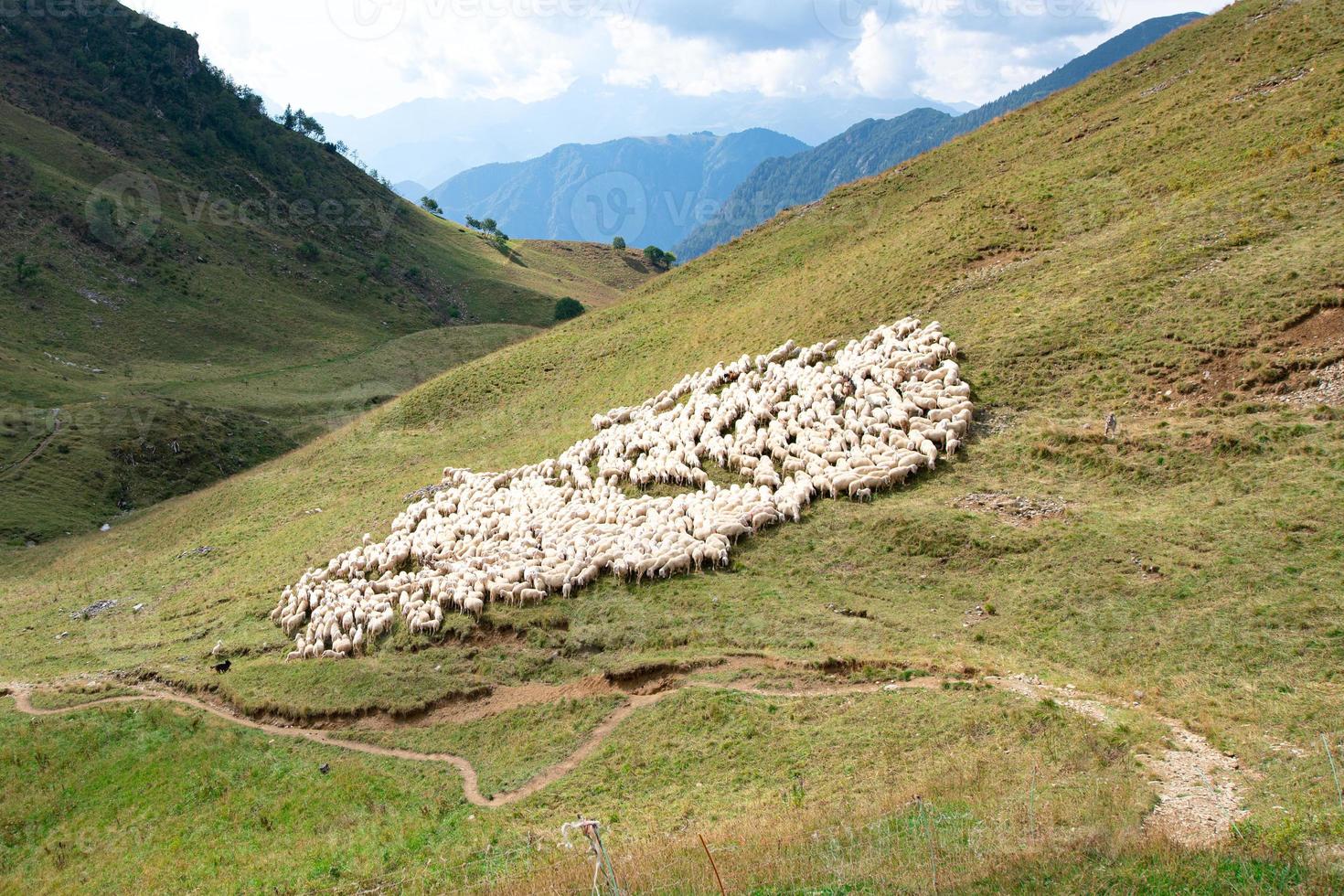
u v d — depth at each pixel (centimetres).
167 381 11069
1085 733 2081
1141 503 3206
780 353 5094
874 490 3709
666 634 3120
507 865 2047
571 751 2712
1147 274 4491
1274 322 3747
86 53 18675
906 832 1692
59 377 10356
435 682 3234
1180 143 6075
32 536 7275
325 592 4056
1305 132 5266
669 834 2045
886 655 2717
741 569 3428
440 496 4978
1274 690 2195
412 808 2620
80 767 3169
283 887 2245
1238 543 2828
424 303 17375
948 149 9131
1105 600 2772
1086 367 4031
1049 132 8006
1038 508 3316
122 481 8406
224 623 4247
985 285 5206
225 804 2847
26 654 4416
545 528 3956
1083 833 1549
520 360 7981
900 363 4297
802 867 1587
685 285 8656
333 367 12500
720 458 4122
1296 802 1623
